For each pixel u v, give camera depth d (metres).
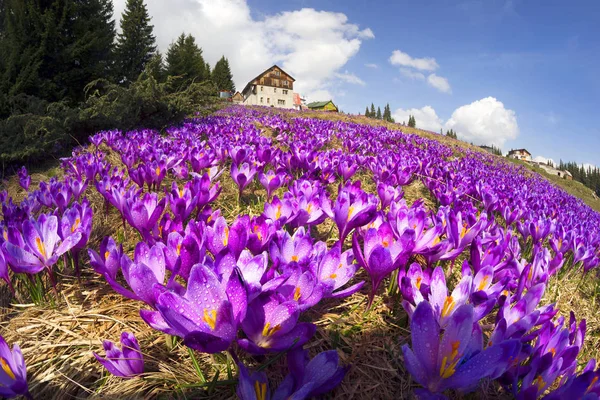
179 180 4.52
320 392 1.13
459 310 1.11
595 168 130.88
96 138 6.75
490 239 2.12
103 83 15.52
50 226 1.78
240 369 1.02
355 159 5.29
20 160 8.01
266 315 1.21
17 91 12.54
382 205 3.16
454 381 1.08
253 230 1.76
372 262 1.64
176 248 1.62
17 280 2.09
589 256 3.09
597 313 2.69
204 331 1.06
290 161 4.26
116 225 2.95
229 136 7.00
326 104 88.81
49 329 1.69
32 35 13.85
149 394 1.33
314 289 1.37
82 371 1.45
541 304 2.54
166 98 10.77
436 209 4.62
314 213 2.34
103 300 1.92
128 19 33.84
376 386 1.49
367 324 1.85
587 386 1.05
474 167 8.83
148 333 1.65
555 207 6.01
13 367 1.12
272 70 76.12
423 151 10.23
